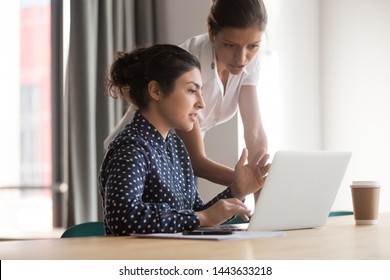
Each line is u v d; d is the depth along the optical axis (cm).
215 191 453
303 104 543
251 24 235
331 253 122
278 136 514
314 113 553
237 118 449
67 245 144
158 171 193
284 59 524
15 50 530
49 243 150
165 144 201
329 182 195
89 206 443
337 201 545
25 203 514
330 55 556
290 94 529
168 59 196
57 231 477
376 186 211
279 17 519
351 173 539
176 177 207
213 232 161
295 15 537
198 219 174
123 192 171
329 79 555
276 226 183
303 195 187
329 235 166
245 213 182
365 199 210
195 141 265
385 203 520
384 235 165
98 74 457
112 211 170
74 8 448
